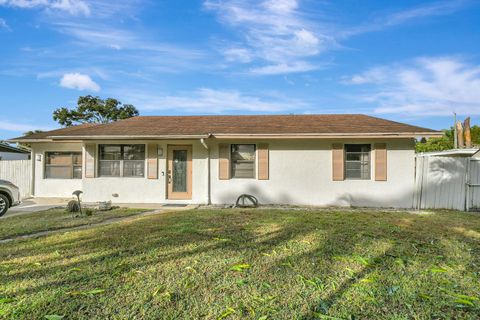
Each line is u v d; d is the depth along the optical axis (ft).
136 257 13.10
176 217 23.44
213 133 31.32
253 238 16.48
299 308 8.58
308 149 32.63
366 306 8.71
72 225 20.58
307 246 14.80
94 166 34.19
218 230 18.51
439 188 30.42
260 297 9.23
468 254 13.65
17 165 41.22
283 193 32.78
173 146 34.27
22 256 13.41
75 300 9.02
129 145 34.55
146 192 34.09
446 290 9.75
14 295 9.34
